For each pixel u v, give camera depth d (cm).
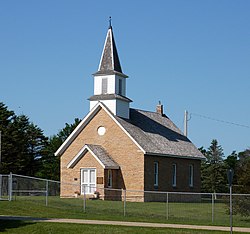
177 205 4988
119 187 5666
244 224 3528
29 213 3800
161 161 5903
